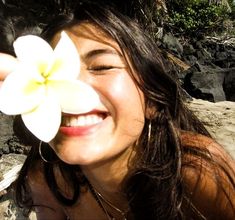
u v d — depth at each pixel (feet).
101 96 0.84
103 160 0.93
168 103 0.98
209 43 12.89
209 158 0.99
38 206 1.36
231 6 14.97
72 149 0.84
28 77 0.67
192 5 12.26
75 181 1.17
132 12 1.04
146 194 1.01
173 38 11.02
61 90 0.68
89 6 0.90
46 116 0.67
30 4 5.07
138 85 0.91
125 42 0.89
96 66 0.86
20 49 0.67
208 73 8.13
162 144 1.00
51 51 0.68
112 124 0.86
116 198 1.11
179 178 0.98
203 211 1.02
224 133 4.00
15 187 1.40
